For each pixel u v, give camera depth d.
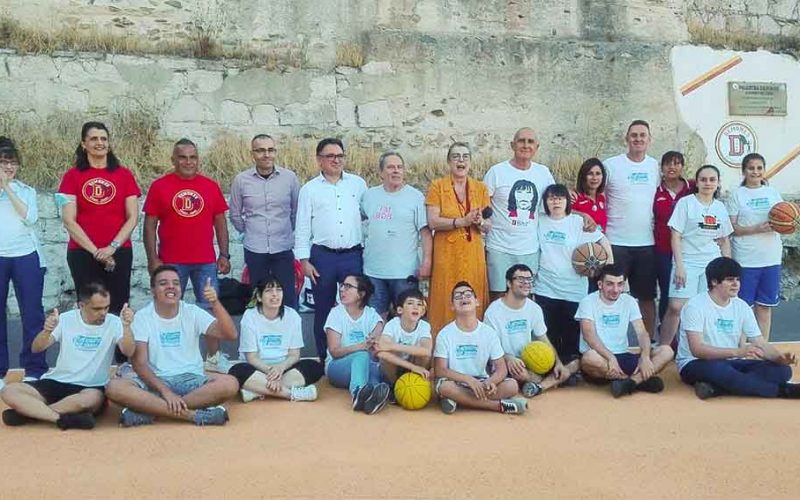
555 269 7.13
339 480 4.54
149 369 5.82
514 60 11.89
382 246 6.99
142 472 4.64
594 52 12.13
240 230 7.38
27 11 10.38
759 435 5.35
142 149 10.45
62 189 6.61
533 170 7.21
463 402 5.90
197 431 5.42
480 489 4.45
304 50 11.30
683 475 4.65
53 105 10.24
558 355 7.04
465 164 6.91
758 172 7.46
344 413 5.86
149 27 10.83
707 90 12.52
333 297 7.02
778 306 10.37
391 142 11.49
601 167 7.36
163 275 5.88
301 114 11.16
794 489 4.47
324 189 7.02
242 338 6.37
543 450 5.05
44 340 5.64
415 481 4.54
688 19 12.69
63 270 9.72
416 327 6.32
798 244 11.84
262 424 5.58
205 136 10.77
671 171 7.62
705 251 7.33
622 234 7.54
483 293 6.93
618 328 6.68
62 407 5.52
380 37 11.50
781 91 12.80
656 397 6.34
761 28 13.02
